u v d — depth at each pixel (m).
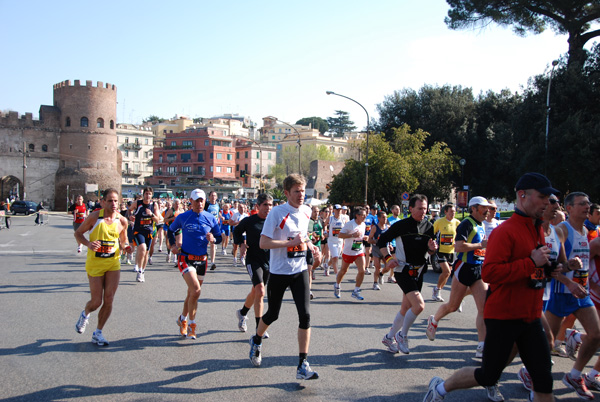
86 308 6.27
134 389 4.78
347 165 40.28
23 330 6.85
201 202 6.65
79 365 5.45
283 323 7.57
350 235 9.59
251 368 5.43
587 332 4.97
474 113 43.62
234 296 9.73
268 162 107.50
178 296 9.54
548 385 3.65
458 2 30.48
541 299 3.79
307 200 31.62
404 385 5.00
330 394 4.72
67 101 67.31
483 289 6.16
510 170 36.53
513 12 29.34
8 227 31.09
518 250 3.72
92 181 66.88
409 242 6.02
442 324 7.80
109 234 6.16
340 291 10.92
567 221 5.61
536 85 31.58
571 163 27.30
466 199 33.19
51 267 13.34
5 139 65.75
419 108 45.12
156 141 105.62
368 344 6.49
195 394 4.67
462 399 4.73
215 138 97.38
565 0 27.52
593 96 28.39
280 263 5.20
